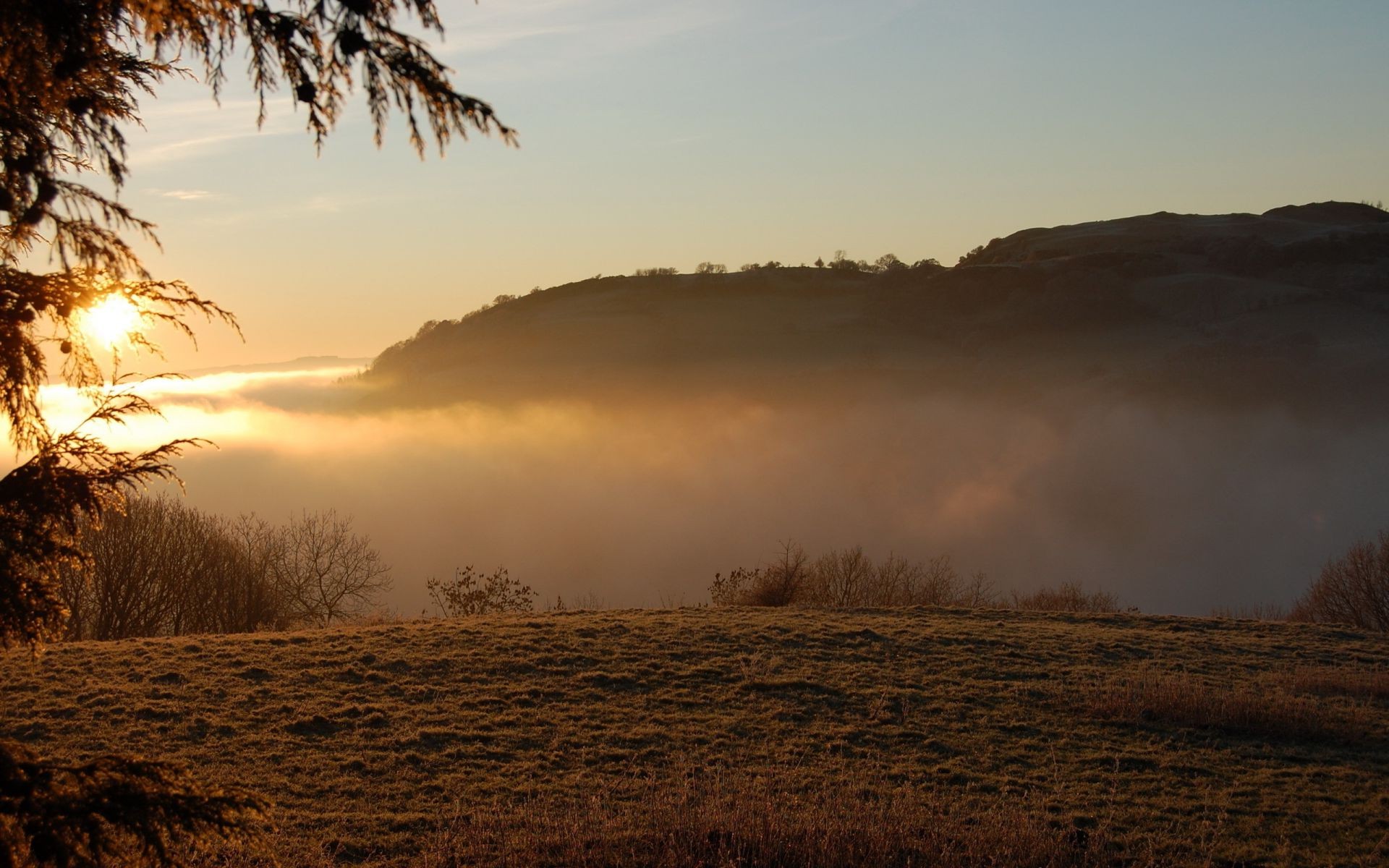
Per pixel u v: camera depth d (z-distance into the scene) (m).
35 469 4.65
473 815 11.55
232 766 13.07
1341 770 14.30
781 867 10.12
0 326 4.43
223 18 4.48
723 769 13.44
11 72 4.51
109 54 4.77
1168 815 12.40
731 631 22.02
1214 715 16.30
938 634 22.55
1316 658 21.77
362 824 11.30
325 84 4.51
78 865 4.16
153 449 5.00
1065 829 11.66
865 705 16.88
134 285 4.83
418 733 14.59
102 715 14.94
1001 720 16.30
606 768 13.54
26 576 4.70
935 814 11.75
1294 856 11.34
